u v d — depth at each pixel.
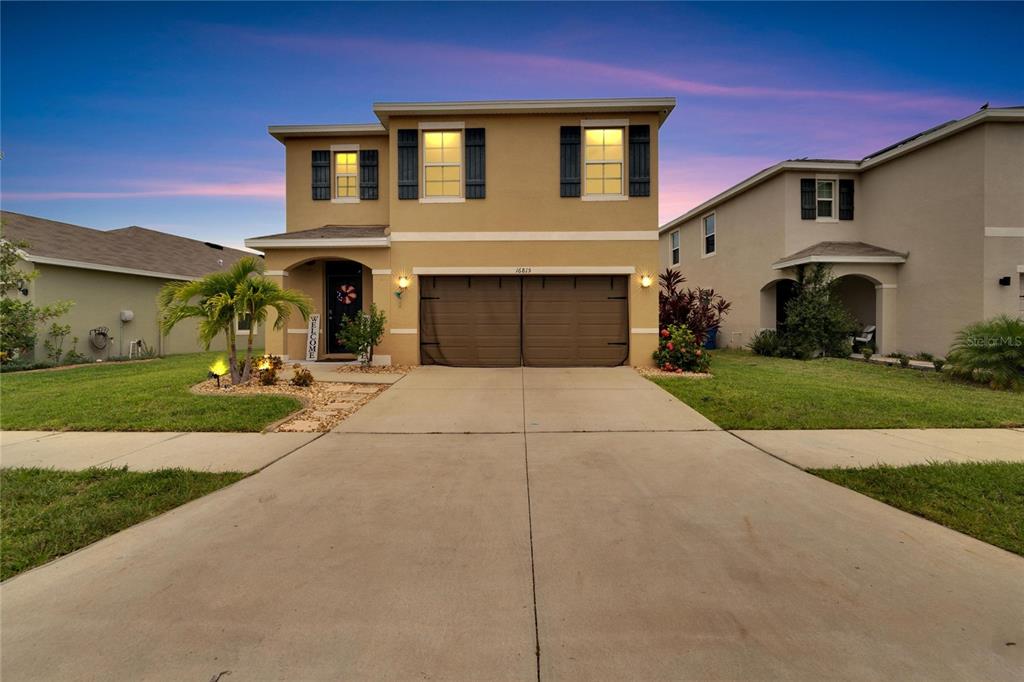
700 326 11.81
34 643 2.19
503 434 5.89
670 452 5.14
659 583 2.69
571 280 11.33
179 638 2.23
